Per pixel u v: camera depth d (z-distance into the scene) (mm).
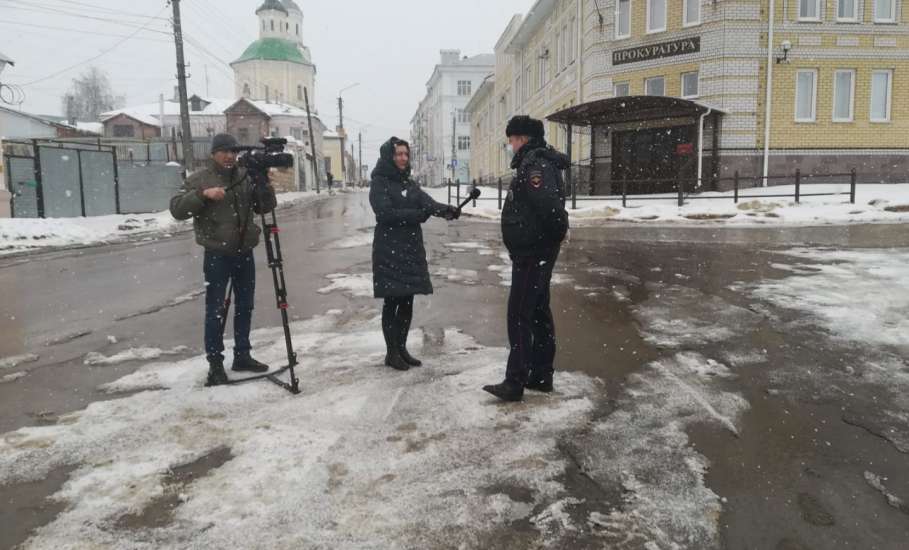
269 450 3158
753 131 20922
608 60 23078
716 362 4512
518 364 3762
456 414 3592
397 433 3346
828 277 7535
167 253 12633
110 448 3238
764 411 3604
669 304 6461
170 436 3365
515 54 38250
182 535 2449
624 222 16281
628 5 22594
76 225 16203
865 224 13992
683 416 3543
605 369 4418
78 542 2426
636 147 22719
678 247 11023
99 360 4973
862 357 4520
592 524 2504
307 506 2631
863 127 21312
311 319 6180
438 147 81062
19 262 11695
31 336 5867
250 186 4281
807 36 20844
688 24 21344
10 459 3135
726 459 3031
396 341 4504
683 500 2668
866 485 2787
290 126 65750
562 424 3441
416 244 4445
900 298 6270
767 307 6137
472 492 2736
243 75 72938
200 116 60375
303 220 20672
